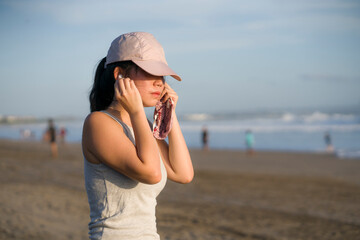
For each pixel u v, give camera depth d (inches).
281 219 325.4
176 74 65.6
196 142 1641.2
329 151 1143.0
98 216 62.9
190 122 3710.6
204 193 456.4
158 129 69.4
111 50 66.1
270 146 1386.6
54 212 294.8
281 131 2078.0
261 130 2196.1
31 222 254.5
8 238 214.8
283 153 1099.3
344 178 602.5
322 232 282.4
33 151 1050.7
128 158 58.7
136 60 63.9
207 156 1028.5
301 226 301.1
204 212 348.5
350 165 789.2
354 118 3366.1
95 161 62.2
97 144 60.2
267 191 478.6
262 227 295.9
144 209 63.4
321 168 746.2
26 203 313.1
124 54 64.4
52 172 580.1
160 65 64.5
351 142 1445.6
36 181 478.0
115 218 61.4
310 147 1315.2
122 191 61.8
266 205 389.4
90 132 61.3
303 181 570.3
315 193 464.8
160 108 69.0
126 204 61.9
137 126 59.6
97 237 62.0
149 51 64.6
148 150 58.8
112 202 62.0
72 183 481.7
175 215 332.2
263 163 843.4
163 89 69.0
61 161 770.2
